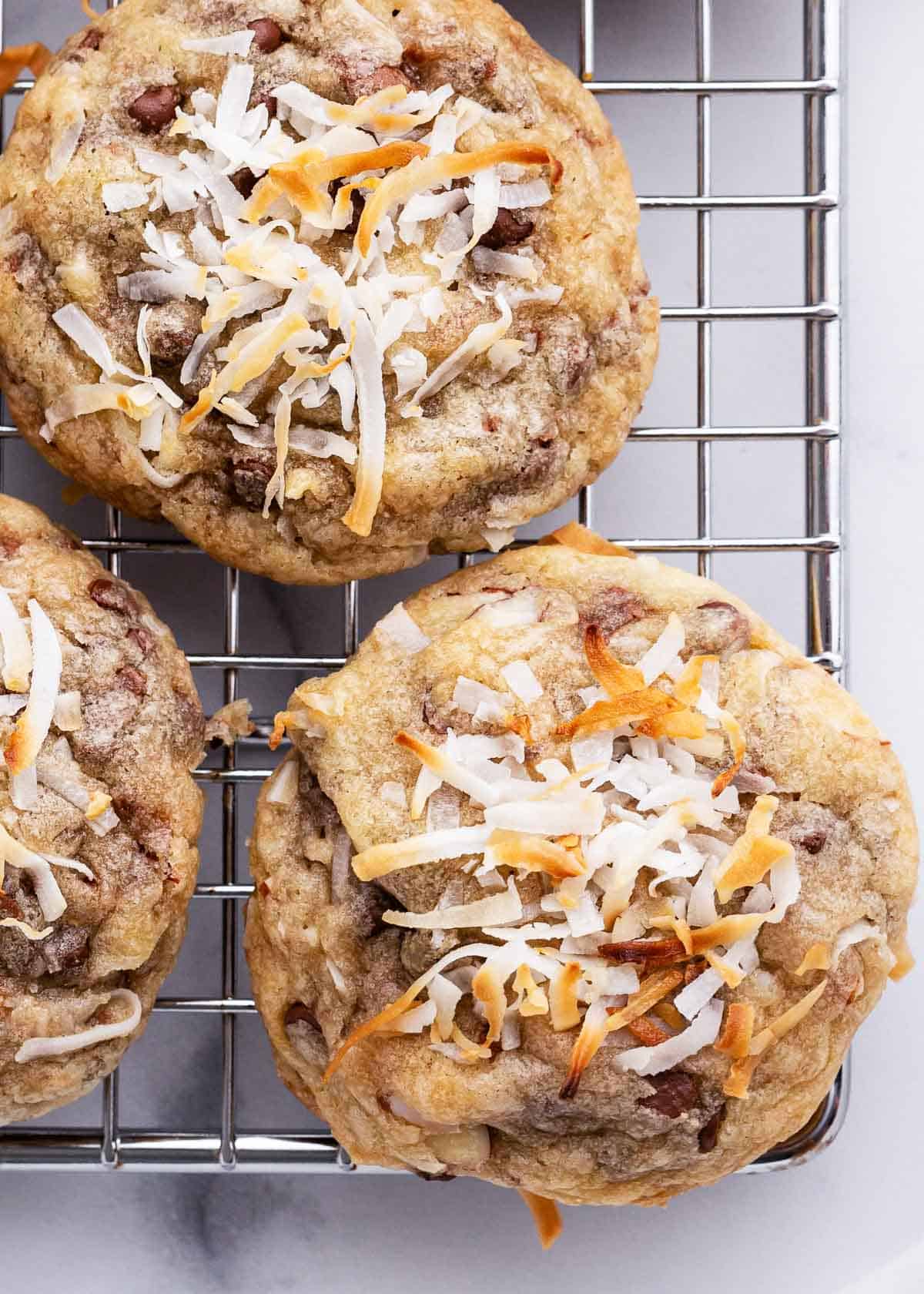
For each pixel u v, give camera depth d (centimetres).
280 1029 39
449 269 38
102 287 38
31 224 38
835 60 41
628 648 38
